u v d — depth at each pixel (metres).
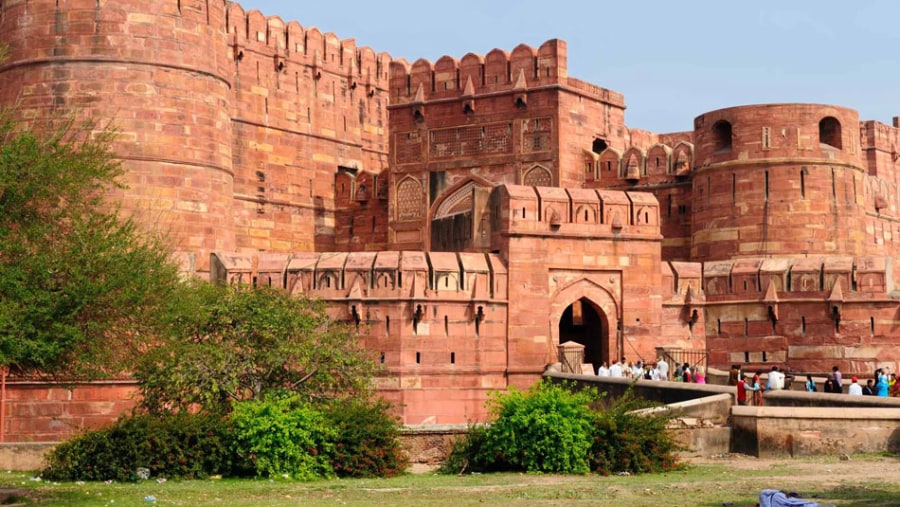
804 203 40.91
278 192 49.03
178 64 37.12
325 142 51.25
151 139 36.50
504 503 16.64
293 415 20.73
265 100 48.66
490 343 35.34
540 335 35.97
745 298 38.25
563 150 46.03
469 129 47.78
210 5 38.47
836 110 41.69
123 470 20.34
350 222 50.97
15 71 36.75
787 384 34.91
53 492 18.36
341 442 20.81
